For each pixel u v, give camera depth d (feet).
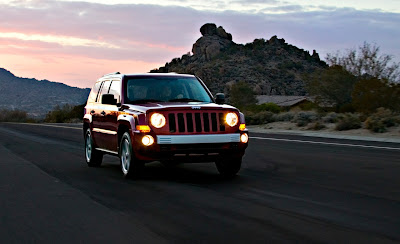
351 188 28.66
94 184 31.22
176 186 29.96
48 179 33.68
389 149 52.24
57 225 20.36
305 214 21.71
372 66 118.11
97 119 39.42
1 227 20.17
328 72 123.85
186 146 30.99
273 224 19.92
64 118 296.51
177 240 17.79
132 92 35.35
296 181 31.55
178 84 36.29
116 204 24.52
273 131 88.22
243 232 18.75
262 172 36.09
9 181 32.81
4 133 106.42
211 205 23.90
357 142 61.72
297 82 552.00
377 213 21.86
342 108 112.06
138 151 31.32
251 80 529.86
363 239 17.62
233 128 32.17
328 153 49.01
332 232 18.61
